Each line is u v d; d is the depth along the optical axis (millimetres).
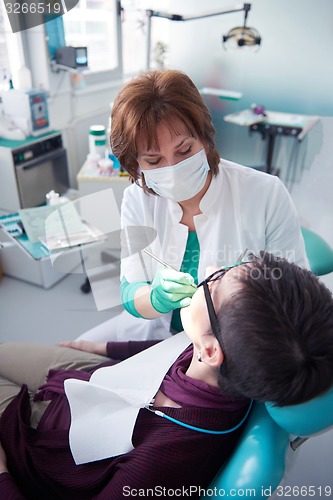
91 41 2293
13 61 1926
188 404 684
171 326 1104
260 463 604
